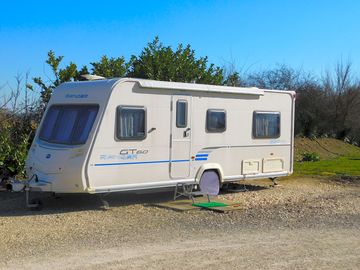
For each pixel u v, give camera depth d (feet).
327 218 32.86
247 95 42.73
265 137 44.45
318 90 114.93
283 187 47.42
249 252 23.95
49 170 34.19
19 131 48.29
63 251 23.85
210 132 40.11
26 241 25.88
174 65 59.72
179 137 38.11
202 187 39.91
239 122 42.27
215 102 40.40
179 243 25.64
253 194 43.11
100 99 34.35
